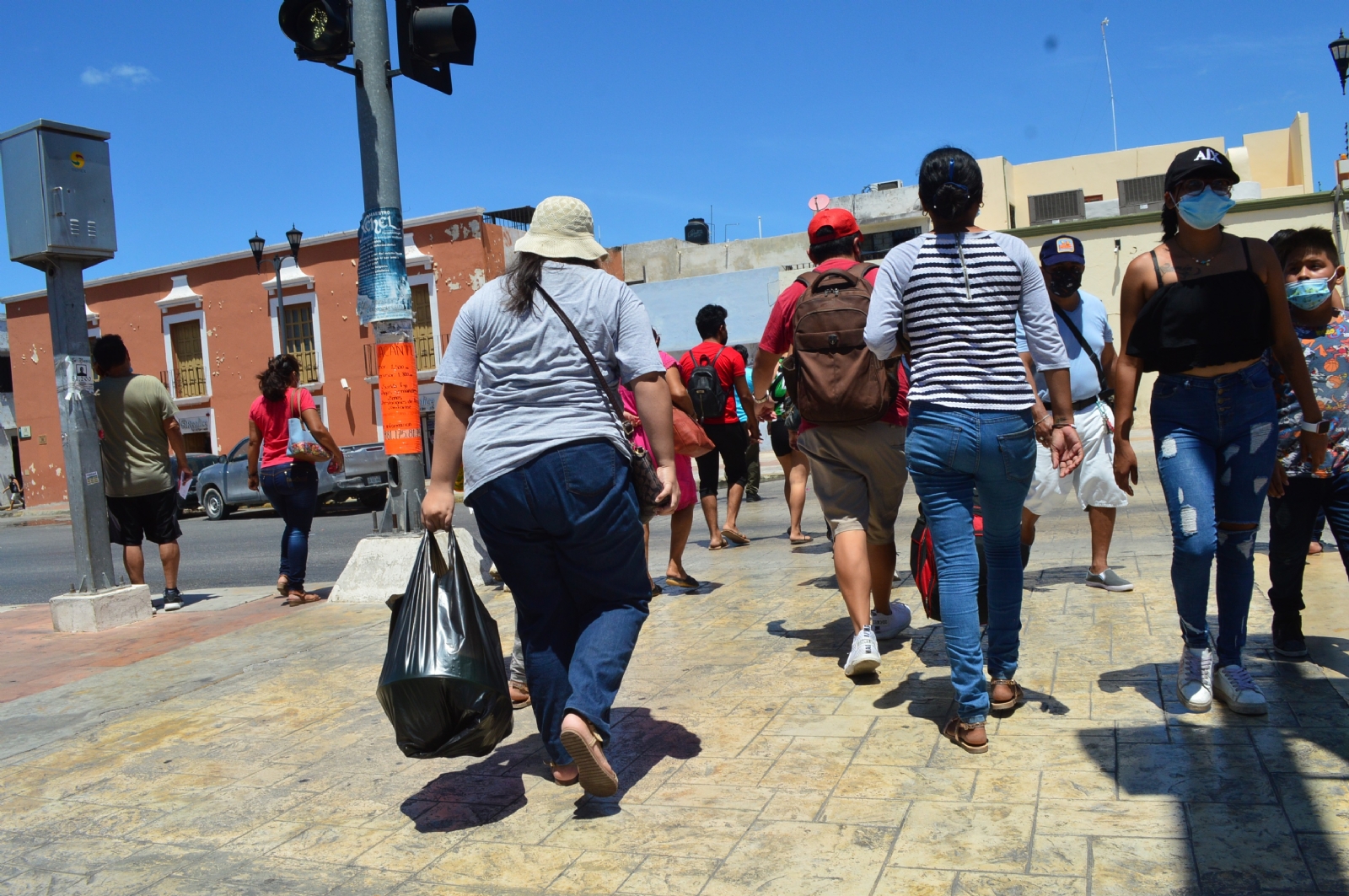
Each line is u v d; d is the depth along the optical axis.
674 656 4.74
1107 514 5.41
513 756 3.59
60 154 6.41
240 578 10.30
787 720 3.69
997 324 3.27
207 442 32.72
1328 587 5.15
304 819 3.13
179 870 2.83
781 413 8.90
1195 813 2.67
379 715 4.16
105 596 6.70
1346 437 3.79
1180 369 3.37
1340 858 2.39
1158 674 3.87
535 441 2.93
